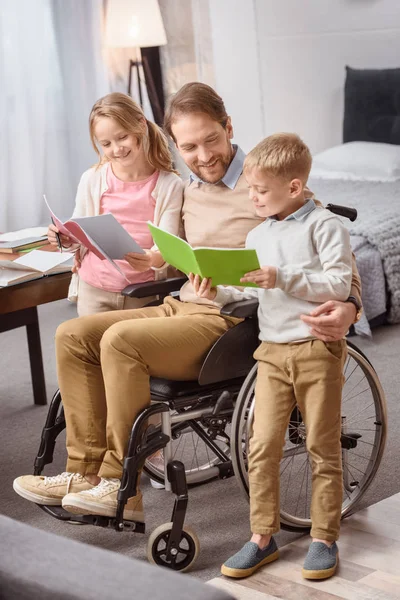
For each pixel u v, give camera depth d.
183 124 2.65
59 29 5.93
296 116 6.69
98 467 2.63
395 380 3.93
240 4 6.36
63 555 1.29
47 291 3.14
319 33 6.57
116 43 5.87
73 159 6.13
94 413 2.63
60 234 2.88
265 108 6.59
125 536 2.71
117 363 2.47
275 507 2.47
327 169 6.21
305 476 3.05
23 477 2.64
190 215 2.82
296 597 2.34
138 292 2.75
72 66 5.99
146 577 1.23
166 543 2.49
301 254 2.44
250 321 2.60
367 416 3.53
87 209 3.05
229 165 2.73
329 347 2.42
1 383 4.22
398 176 5.95
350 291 2.47
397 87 6.31
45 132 6.02
